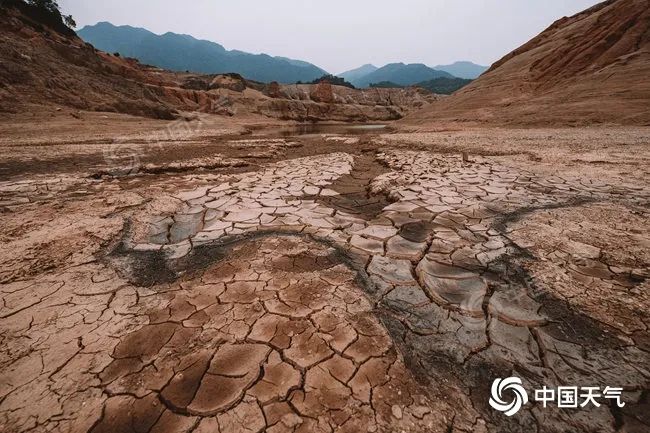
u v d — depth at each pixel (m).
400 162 9.74
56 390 1.94
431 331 2.52
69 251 3.77
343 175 8.46
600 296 2.85
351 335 2.42
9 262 3.45
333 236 4.31
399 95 70.88
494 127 22.47
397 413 1.82
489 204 5.51
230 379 2.02
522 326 2.56
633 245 3.75
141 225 4.70
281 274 3.31
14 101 19.89
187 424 1.75
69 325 2.50
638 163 8.42
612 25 27.28
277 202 5.88
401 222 4.81
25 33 29.38
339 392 1.94
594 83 22.39
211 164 9.31
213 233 4.45
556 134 15.59
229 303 2.80
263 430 1.71
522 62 35.91
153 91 39.34
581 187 6.41
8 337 2.37
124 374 2.06
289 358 2.19
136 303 2.81
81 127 18.61
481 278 3.27
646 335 2.40
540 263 3.46
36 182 7.08
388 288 3.11
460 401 1.92
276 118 51.84
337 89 67.88
